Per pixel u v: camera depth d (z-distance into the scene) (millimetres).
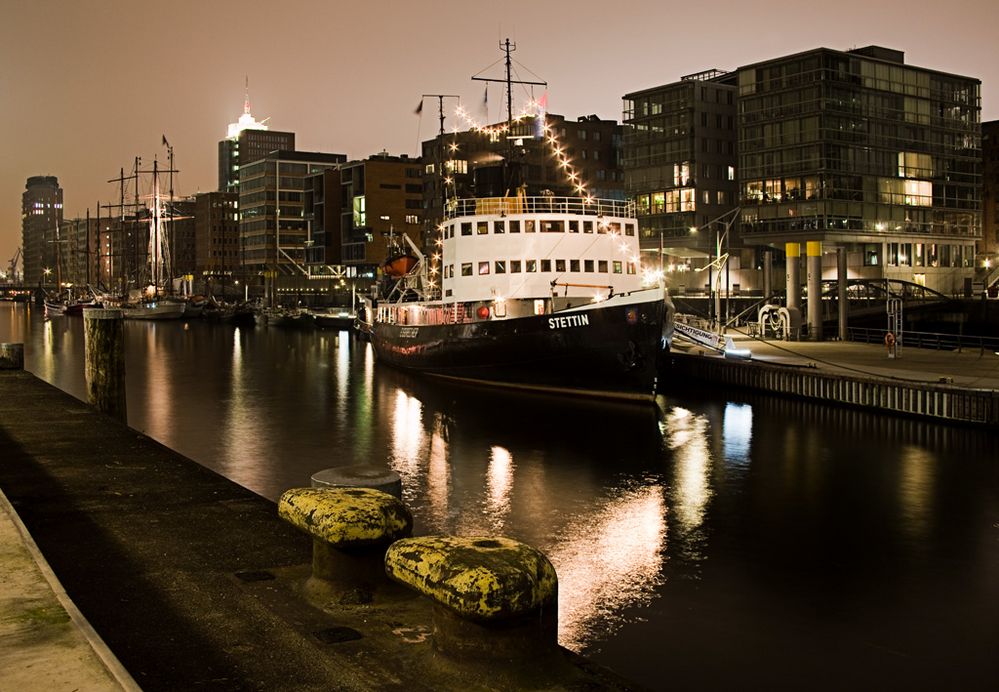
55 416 17953
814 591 16578
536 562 5664
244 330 122438
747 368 45594
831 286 88875
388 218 169625
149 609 6941
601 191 141625
